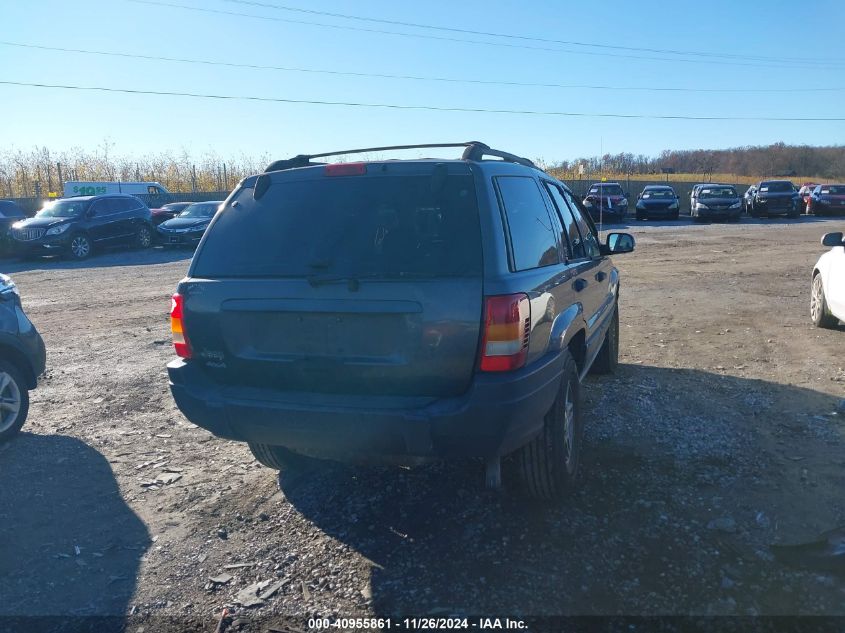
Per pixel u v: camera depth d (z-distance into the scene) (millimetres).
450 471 4480
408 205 3494
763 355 7258
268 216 3742
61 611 3221
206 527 3961
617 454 4664
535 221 4004
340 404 3350
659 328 8766
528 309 3340
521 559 3479
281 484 4461
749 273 13688
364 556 3580
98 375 7168
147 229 22656
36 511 4184
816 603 3068
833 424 5141
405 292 3273
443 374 3270
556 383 3635
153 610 3223
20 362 5484
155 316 10555
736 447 4754
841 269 7863
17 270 17875
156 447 5176
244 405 3504
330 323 3398
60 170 33344
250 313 3557
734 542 3566
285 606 3217
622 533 3676
